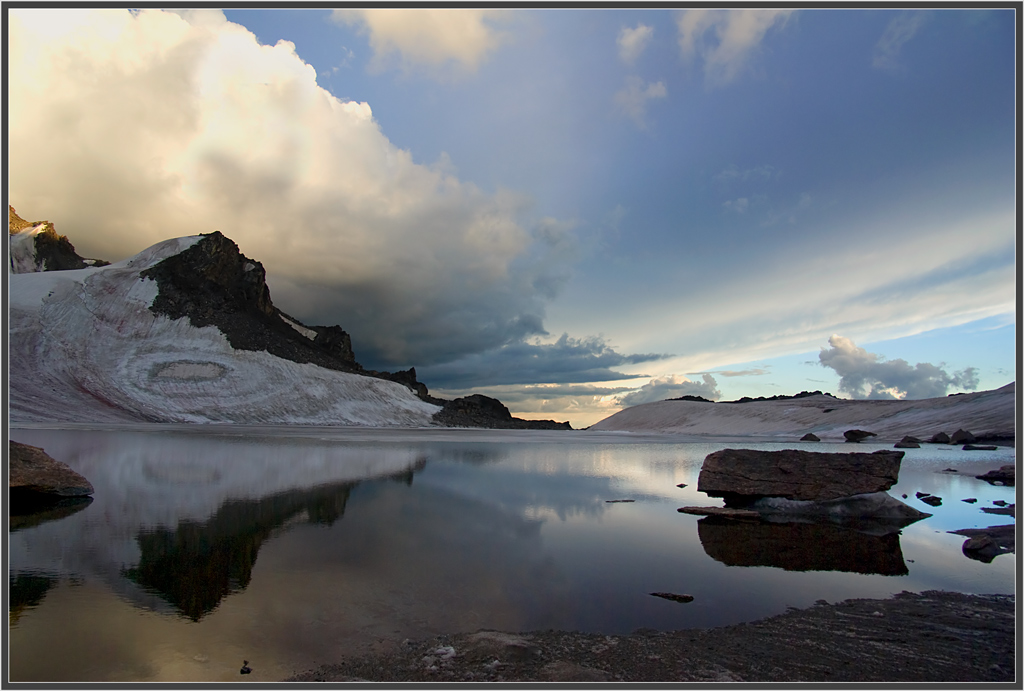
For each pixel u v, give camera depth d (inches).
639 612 222.8
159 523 358.0
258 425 2073.1
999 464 911.7
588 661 177.0
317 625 200.7
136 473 595.2
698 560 305.1
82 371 2143.2
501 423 3612.2
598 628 205.5
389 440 1441.9
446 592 238.4
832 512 450.6
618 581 262.8
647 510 463.2
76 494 442.3
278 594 231.3
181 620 202.2
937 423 1889.8
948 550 338.3
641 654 183.5
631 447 1418.6
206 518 377.1
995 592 258.2
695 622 213.9
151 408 2048.5
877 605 237.1
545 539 344.2
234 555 287.0
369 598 228.7
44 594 225.8
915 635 204.2
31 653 174.1
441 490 542.9
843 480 465.1
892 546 347.6
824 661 180.4
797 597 246.4
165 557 281.0
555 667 171.8
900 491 605.9
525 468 794.8
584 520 411.2
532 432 2896.2
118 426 1448.1
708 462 493.4
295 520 377.4
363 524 370.3
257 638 188.4
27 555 279.3
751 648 190.4
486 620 209.5
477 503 469.7
